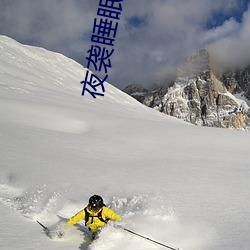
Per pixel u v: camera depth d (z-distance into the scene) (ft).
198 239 18.44
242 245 17.24
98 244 17.01
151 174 36.96
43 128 71.92
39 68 308.60
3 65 224.74
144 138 70.64
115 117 106.93
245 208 24.56
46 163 39.24
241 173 39.19
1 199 25.62
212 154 56.65
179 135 76.74
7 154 42.04
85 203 24.98
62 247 17.12
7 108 88.84
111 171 37.78
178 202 25.88
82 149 52.75
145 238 17.38
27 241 17.38
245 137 79.20
